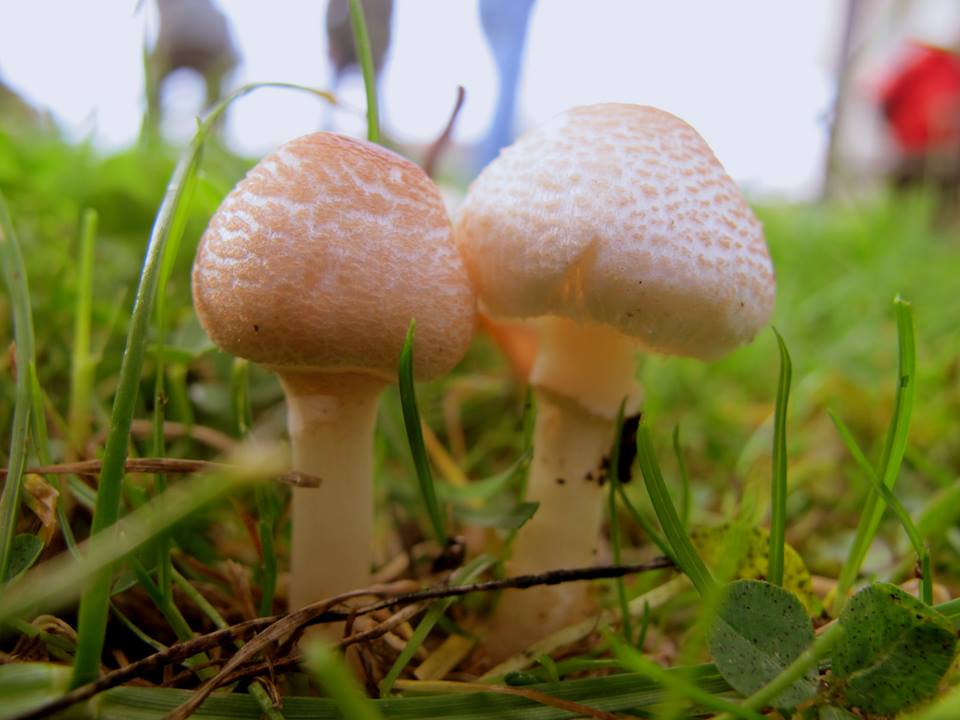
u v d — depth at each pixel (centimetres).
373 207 7
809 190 46
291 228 7
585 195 8
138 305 6
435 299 8
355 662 9
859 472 14
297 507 9
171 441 12
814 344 24
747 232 8
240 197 8
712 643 7
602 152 8
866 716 7
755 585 7
